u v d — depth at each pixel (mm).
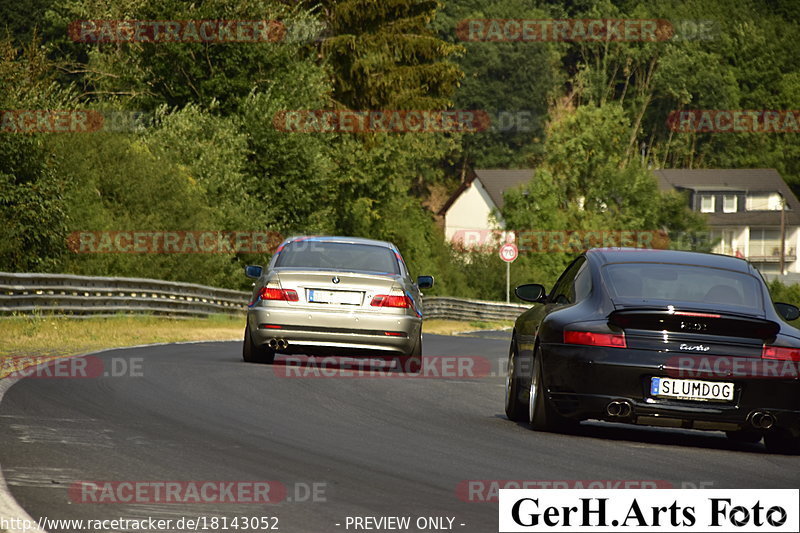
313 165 161375
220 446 28281
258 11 163000
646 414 31469
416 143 197250
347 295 53125
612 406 31516
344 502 22188
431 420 35906
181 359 54250
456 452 29172
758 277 34969
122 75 164125
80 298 87000
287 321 52531
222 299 121062
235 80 162500
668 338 31578
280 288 53062
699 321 31625
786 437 32719
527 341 36312
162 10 163250
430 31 196125
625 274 34250
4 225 102312
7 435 28266
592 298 33469
